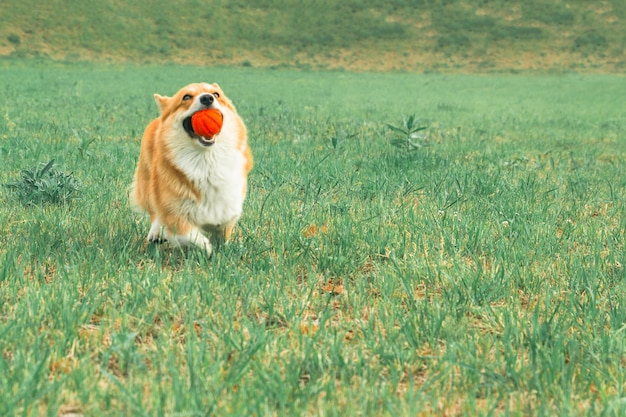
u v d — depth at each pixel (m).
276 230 5.71
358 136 12.75
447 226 6.03
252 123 14.70
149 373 3.21
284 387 3.07
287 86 33.81
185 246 5.02
